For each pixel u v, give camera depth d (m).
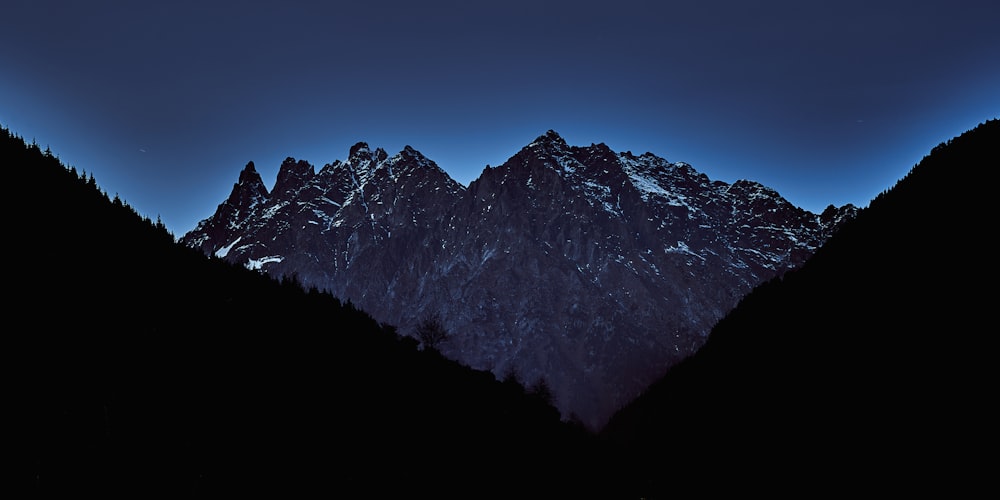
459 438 111.62
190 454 81.81
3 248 118.38
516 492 99.31
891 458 108.62
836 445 123.06
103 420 82.88
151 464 77.81
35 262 119.19
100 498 69.69
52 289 112.38
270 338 130.00
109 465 75.25
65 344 97.12
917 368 124.38
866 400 128.25
